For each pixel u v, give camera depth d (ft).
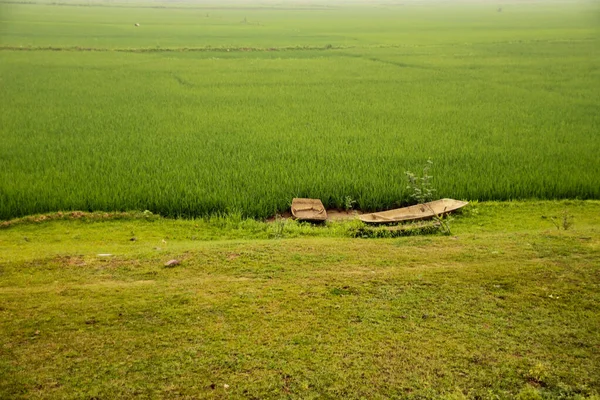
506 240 27.91
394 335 19.06
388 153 45.96
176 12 346.95
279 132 53.57
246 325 19.61
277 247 26.86
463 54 127.95
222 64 109.81
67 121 58.34
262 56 125.29
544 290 21.89
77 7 373.40
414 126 56.85
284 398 16.26
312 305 20.90
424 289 22.09
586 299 21.20
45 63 107.96
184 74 95.91
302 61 115.14
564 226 30.73
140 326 19.54
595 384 16.83
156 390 16.53
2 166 41.96
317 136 51.90
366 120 59.77
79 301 21.24
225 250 26.32
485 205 36.81
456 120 59.98
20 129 54.24
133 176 39.75
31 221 33.17
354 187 37.91
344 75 96.12
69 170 41.06
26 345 18.47
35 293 21.95
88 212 34.53
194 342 18.66
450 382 16.92
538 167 42.86
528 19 287.89
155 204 35.45
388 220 32.48
